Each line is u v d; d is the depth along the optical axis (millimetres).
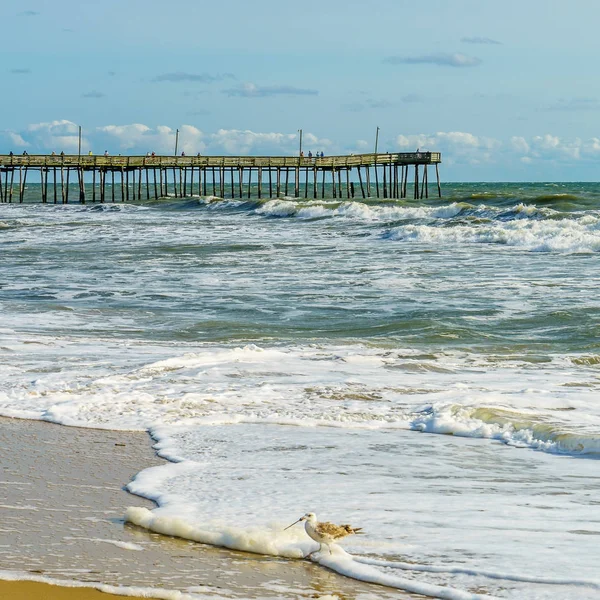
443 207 84250
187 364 24812
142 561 10547
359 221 85438
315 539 10734
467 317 34250
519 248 59656
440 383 22562
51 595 9492
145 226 87438
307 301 39312
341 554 10648
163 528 11570
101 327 32531
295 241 68938
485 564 10375
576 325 32188
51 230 83062
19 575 10031
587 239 57594
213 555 10812
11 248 66188
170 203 125000
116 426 17938
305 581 10039
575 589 9633
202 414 18984
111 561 10531
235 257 58062
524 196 95875
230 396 20766
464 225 72375
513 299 38719
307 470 14742
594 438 16172
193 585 9867
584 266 49656
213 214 105375
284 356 26250
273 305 38250
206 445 16453
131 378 22859
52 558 10586
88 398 20391
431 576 10078
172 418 18609
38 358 25859
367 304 38250
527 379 23219
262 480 14078
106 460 15336
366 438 17141
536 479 14266
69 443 16562
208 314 36000
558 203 88125
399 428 18047
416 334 30750
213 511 12406
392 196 130250
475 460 15539
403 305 37750
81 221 95562
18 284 45938
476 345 28797
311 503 12797
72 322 33656
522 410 19312
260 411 19359
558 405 19891
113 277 48781
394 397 20844
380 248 62094
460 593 9594
